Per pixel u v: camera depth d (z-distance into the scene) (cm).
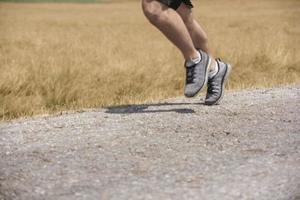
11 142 441
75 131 469
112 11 6775
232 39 1936
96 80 931
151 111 545
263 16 4616
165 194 320
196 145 420
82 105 693
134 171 362
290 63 1127
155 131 461
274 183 334
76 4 9481
